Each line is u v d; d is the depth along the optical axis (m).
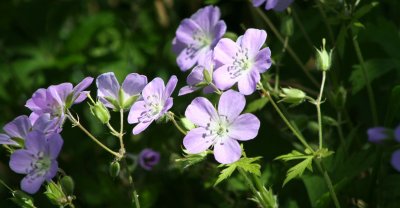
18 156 0.37
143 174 0.52
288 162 0.44
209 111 0.36
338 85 0.46
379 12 0.51
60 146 0.36
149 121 0.37
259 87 0.38
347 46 0.50
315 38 0.51
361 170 0.42
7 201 0.59
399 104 0.40
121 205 0.51
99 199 0.51
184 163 0.40
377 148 0.40
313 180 0.43
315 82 0.48
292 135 0.48
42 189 0.56
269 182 0.45
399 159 0.32
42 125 0.37
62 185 0.37
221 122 0.36
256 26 0.51
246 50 0.38
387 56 0.50
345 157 0.43
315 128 0.45
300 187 0.46
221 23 0.43
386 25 0.49
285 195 0.46
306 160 0.38
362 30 0.49
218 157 0.36
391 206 0.41
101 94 0.38
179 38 0.44
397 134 0.31
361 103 0.50
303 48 0.51
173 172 0.53
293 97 0.38
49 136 0.36
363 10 0.43
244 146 0.49
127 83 0.38
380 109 0.50
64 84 0.38
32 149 0.37
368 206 0.43
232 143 0.36
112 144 0.57
